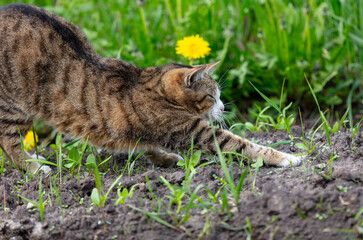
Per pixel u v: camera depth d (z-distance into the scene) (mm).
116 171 4227
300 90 5891
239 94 6152
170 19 6688
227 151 4277
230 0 6586
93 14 7215
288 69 5734
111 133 4410
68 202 3711
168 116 4375
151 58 6172
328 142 4199
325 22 6285
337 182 3406
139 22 6512
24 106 4484
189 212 3328
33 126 4605
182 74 4414
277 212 3168
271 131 5031
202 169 3896
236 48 6207
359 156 3943
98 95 4375
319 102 5891
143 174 3893
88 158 4039
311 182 3490
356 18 6012
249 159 3961
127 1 6691
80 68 4434
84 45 4738
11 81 4422
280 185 3451
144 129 4367
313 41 5953
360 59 5871
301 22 5953
